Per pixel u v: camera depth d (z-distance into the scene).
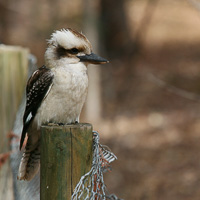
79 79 4.83
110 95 20.42
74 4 21.31
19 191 5.77
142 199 11.91
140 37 26.00
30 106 5.03
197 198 11.52
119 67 23.47
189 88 19.70
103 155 4.20
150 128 16.64
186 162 13.77
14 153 5.88
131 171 13.52
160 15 31.06
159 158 14.09
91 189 3.71
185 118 17.05
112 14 24.84
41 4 23.36
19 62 6.25
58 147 3.70
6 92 6.07
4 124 5.96
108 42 24.95
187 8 31.61
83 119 17.92
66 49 4.84
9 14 23.91
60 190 3.71
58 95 4.82
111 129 16.75
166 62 23.50
